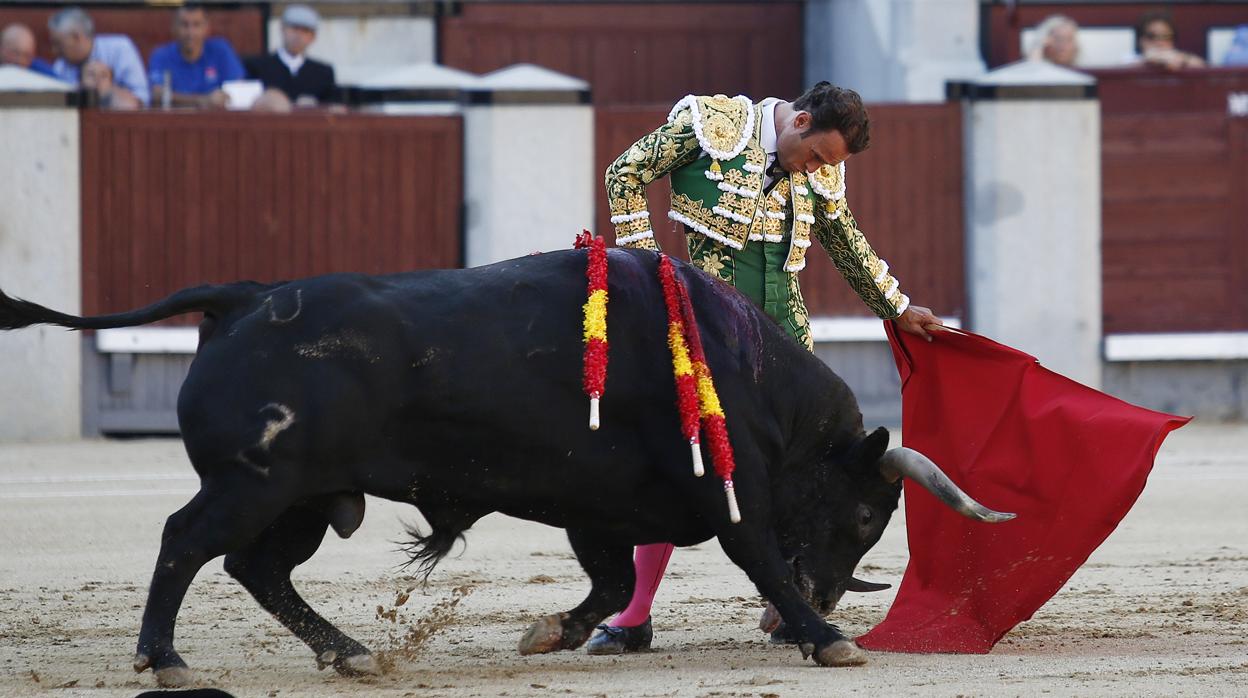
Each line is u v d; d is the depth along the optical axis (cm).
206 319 1235
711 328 1287
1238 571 1803
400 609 1598
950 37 4081
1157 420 1384
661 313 1274
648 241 1384
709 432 1255
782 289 1428
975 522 1411
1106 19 4191
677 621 1550
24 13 3969
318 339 1189
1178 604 1606
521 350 1227
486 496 1247
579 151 3369
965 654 1359
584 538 1340
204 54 3600
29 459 2864
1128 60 3922
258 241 3312
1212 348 3478
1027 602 1386
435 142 3359
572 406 1242
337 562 1877
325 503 1228
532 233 3369
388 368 1195
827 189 1436
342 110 3366
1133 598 1641
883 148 3453
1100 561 1877
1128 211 3488
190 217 3284
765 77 4562
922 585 1427
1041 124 3434
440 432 1215
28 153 3203
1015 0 4100
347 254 3341
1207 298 3512
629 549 1349
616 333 1258
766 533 1298
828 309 3419
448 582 1753
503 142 3347
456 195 3369
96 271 3250
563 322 1245
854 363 3431
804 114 1384
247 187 3303
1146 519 2200
